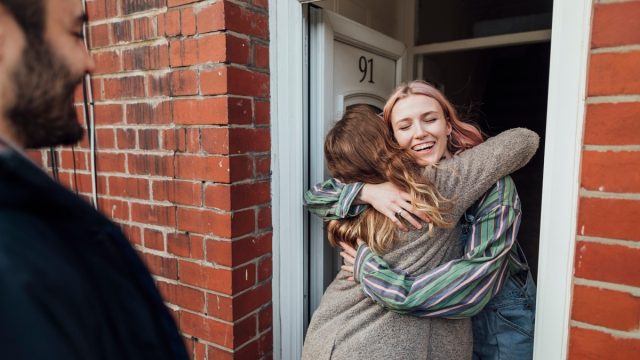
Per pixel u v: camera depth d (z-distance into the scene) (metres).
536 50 4.91
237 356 1.18
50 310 0.36
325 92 1.32
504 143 0.94
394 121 1.04
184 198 1.20
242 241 1.17
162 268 1.28
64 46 0.47
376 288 0.92
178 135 1.19
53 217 0.42
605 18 0.77
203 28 1.10
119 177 1.34
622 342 0.79
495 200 0.92
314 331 1.03
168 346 0.52
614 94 0.77
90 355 0.40
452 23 2.62
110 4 1.27
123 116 1.30
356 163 1.04
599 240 0.80
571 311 0.85
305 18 1.27
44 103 0.46
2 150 0.39
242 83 1.13
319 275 1.38
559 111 0.85
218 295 1.17
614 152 0.77
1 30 0.42
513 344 1.01
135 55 1.24
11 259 0.35
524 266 1.04
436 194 0.91
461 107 1.80
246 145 1.16
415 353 0.91
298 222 1.30
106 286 0.45
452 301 0.87
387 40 1.69
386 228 0.96
